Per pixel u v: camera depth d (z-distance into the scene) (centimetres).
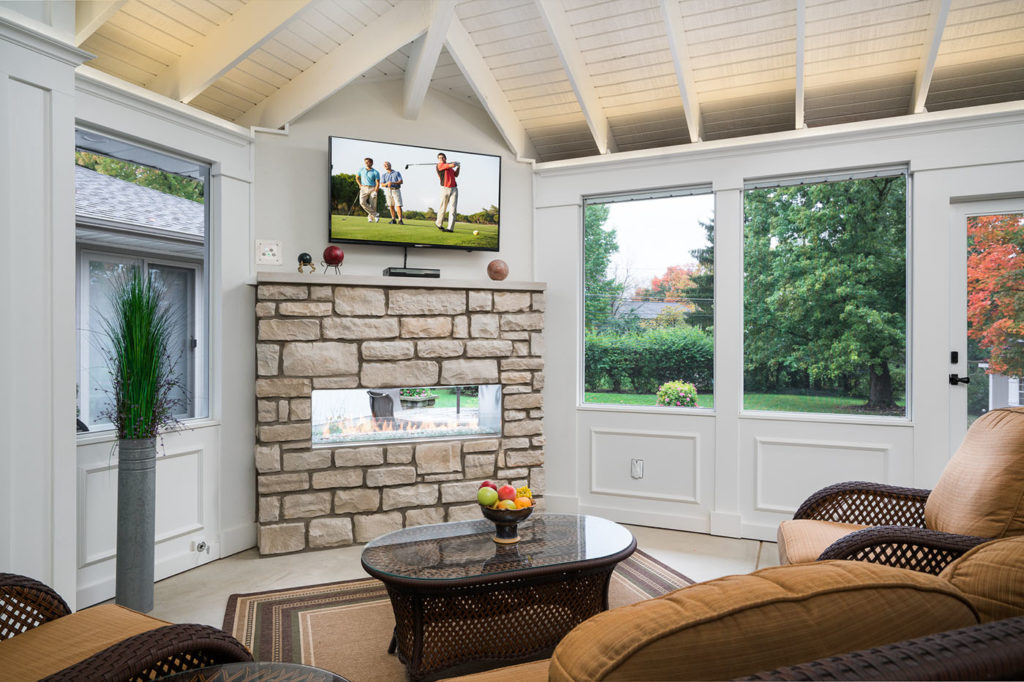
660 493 439
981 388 372
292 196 416
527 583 236
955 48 358
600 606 260
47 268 247
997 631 73
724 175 420
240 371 394
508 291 440
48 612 186
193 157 370
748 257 423
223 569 360
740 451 416
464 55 393
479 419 441
